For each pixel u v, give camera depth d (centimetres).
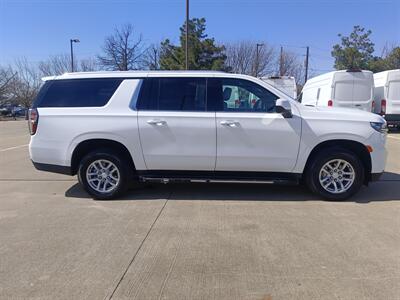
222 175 659
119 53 4775
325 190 651
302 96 2141
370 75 1659
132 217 573
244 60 4812
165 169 658
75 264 420
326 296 354
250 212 594
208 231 514
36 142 668
